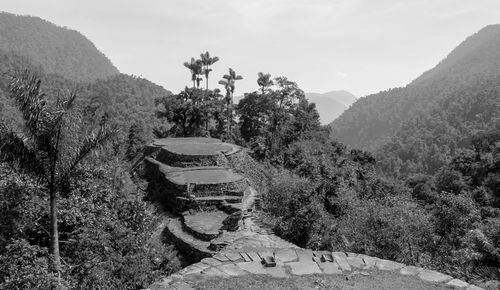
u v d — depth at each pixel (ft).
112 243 39.52
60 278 32.76
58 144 36.29
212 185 64.59
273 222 54.75
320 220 48.29
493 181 147.54
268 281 25.84
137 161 93.35
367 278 26.89
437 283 26.37
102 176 50.21
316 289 24.89
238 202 62.28
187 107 139.23
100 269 36.37
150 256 40.55
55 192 37.63
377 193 87.35
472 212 49.80
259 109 159.43
